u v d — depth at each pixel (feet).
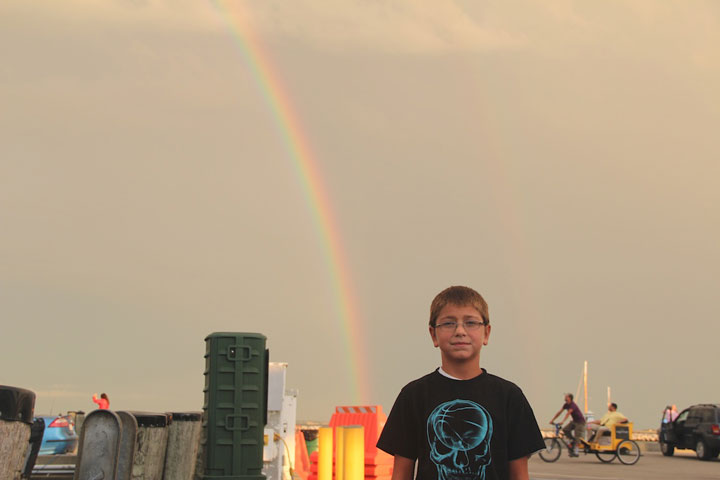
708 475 72.54
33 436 21.47
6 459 17.80
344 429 34.91
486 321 11.97
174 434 28.27
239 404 29.99
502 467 11.37
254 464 29.89
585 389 99.66
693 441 103.45
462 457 11.37
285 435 47.85
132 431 24.02
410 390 11.97
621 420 88.63
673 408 110.42
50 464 33.96
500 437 11.41
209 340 30.58
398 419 11.98
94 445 22.49
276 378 47.55
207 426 29.91
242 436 29.84
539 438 11.67
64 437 55.11
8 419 17.71
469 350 11.68
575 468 80.48
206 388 30.71
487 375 11.87
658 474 73.15
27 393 18.53
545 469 78.28
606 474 72.43
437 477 11.38
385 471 49.73
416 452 11.85
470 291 12.03
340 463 35.99
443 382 11.78
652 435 135.95
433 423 11.55
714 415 100.53
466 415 11.47
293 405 48.39
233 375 30.12
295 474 51.72
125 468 23.72
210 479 29.43
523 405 11.70
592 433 88.48
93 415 22.62
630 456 88.12
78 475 22.36
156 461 25.71
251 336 30.58
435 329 12.01
